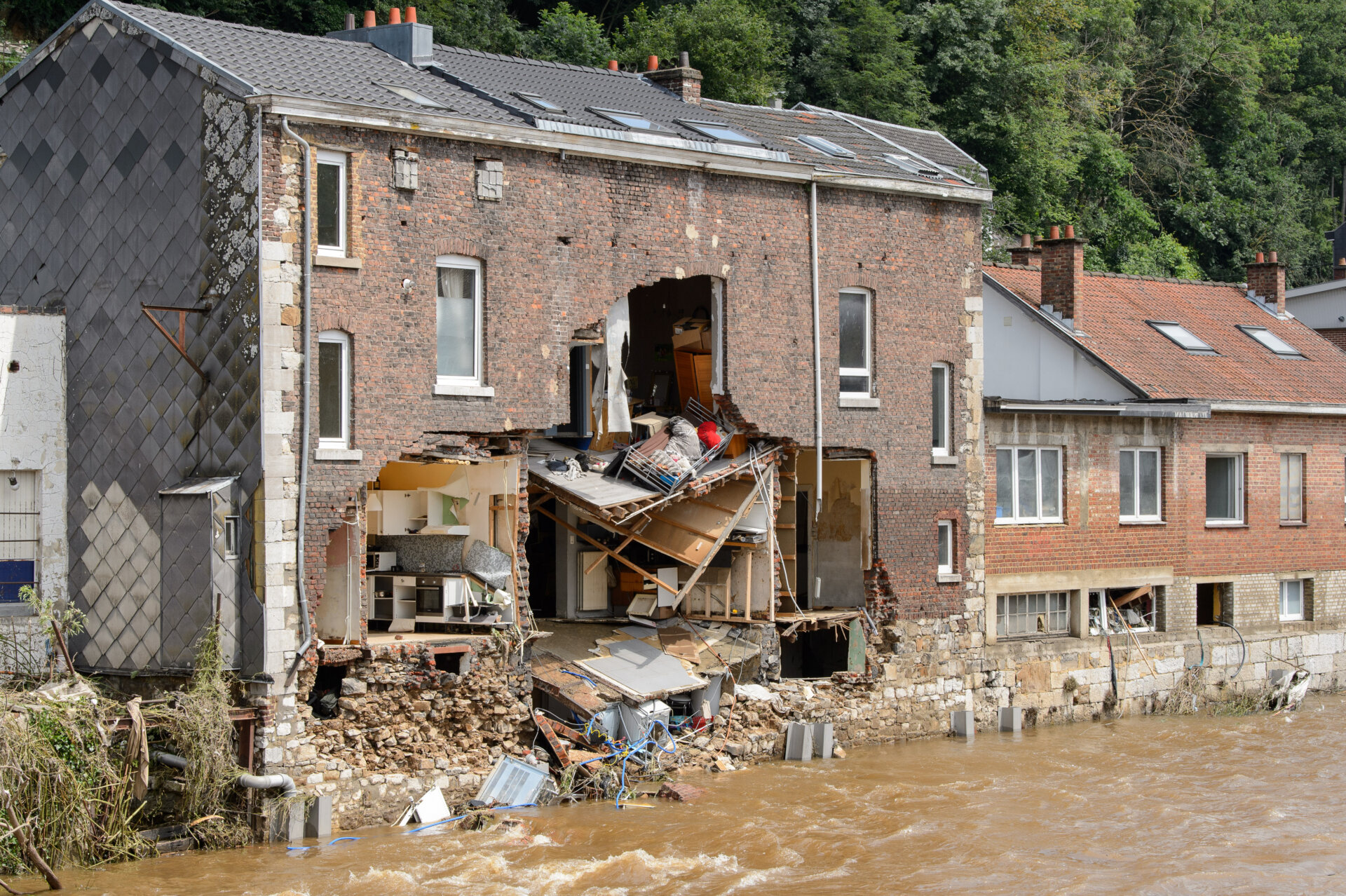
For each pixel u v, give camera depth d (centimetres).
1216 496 3022
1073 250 2969
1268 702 2883
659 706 2108
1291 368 3259
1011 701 2578
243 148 1761
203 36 1936
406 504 1991
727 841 1767
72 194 1972
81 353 1948
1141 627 2842
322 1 3516
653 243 2158
